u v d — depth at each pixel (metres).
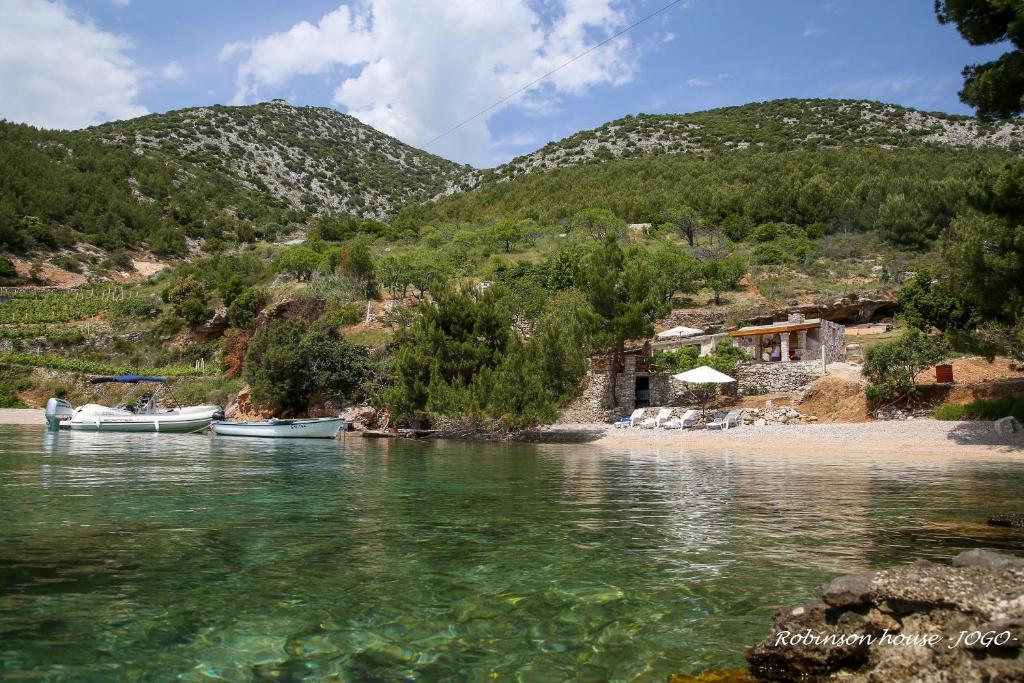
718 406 32.03
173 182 150.50
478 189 148.50
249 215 151.25
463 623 4.89
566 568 6.34
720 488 12.27
